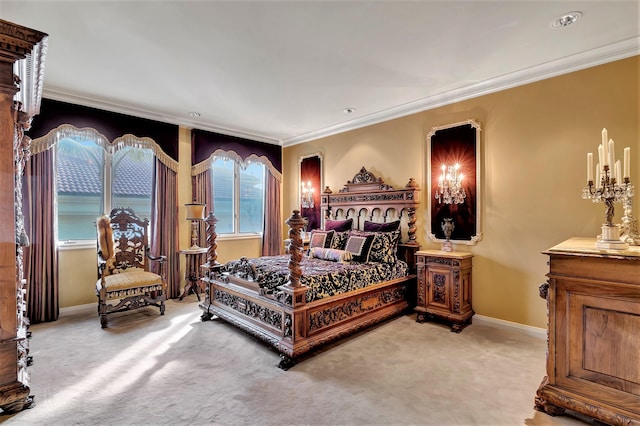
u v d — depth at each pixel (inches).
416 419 79.1
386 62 123.0
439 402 86.0
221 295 147.6
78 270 164.2
